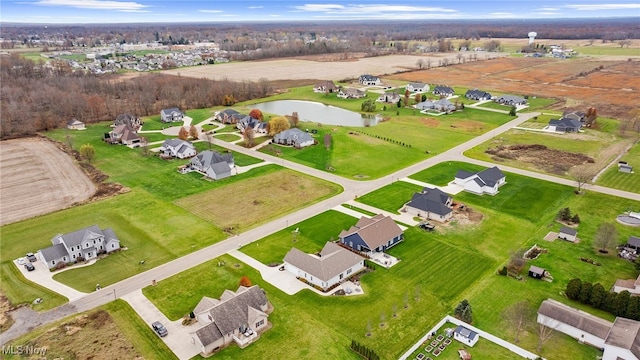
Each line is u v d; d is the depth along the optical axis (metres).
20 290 63.25
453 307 58.53
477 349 50.94
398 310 58.16
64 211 88.38
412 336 53.38
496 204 89.50
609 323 51.88
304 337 53.41
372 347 51.59
